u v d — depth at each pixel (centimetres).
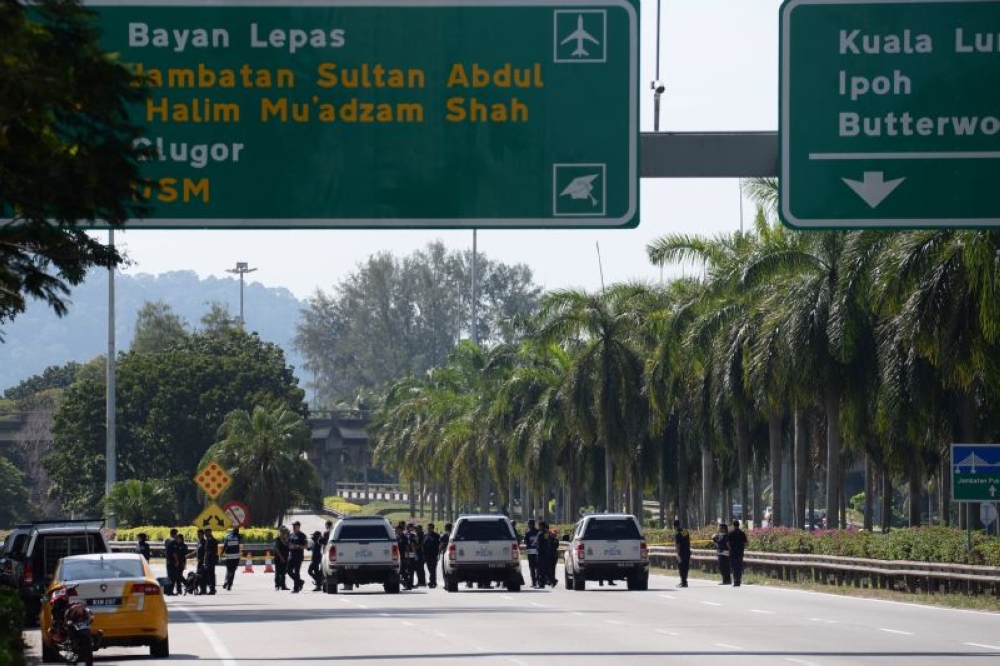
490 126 4975
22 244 4416
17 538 10050
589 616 8744
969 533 10188
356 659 6147
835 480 14612
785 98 5012
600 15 4969
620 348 19975
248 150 4975
